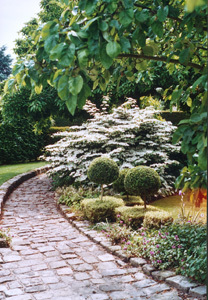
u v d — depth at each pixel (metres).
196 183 2.24
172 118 11.59
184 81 3.31
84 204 6.09
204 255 3.43
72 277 3.68
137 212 5.32
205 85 1.63
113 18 1.96
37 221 6.13
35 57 2.31
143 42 2.26
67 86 1.78
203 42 3.24
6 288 3.39
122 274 3.78
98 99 10.49
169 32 3.25
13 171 11.77
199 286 3.28
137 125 7.89
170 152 8.42
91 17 1.99
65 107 10.05
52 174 9.16
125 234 4.77
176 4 2.82
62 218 6.40
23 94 9.61
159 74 9.16
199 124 1.73
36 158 14.99
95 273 3.80
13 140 14.05
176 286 3.38
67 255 4.36
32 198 8.15
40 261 4.14
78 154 8.60
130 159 7.79
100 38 1.80
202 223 4.53
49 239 5.04
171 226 4.52
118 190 6.75
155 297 3.20
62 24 2.10
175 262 3.83
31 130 14.41
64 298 3.18
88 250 4.57
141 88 9.34
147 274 3.77
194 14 2.09
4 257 4.24
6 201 7.74
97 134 8.10
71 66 1.92
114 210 5.83
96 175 5.97
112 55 1.71
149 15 2.20
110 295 3.26
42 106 9.99
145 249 4.21
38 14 11.38
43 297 3.20
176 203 7.03
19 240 4.96
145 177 5.31
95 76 2.39
